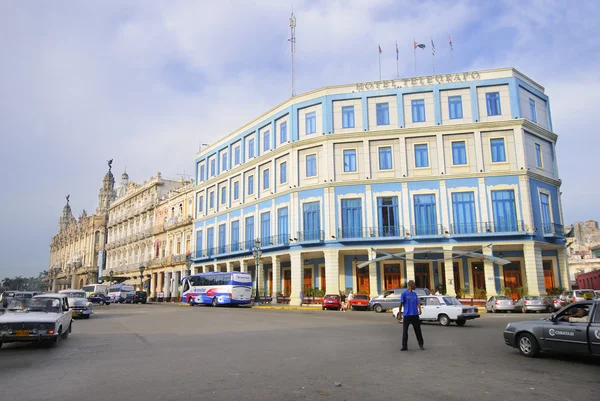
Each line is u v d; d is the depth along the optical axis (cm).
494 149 3659
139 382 809
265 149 4694
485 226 3531
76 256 10231
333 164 3944
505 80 3725
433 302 2039
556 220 3800
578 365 945
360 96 3994
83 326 2008
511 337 1091
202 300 4266
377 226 3756
